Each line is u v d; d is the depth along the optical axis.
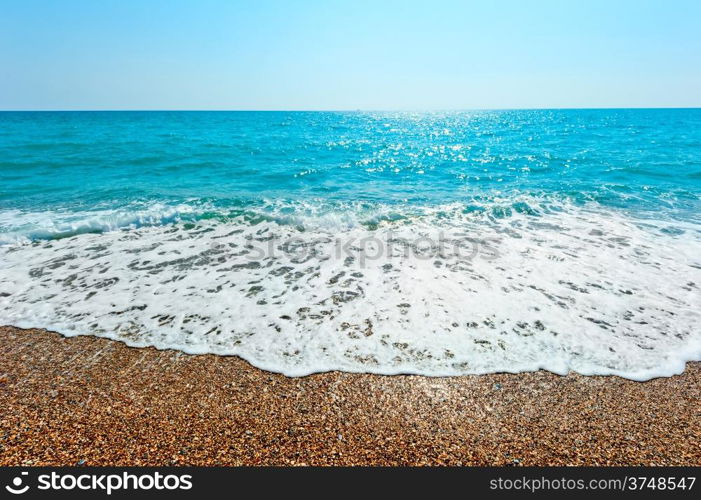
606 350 4.11
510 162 18.86
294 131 40.22
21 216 8.71
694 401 3.44
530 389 3.58
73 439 2.99
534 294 5.28
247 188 12.41
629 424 3.20
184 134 32.22
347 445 2.99
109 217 8.72
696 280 5.66
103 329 4.48
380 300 5.16
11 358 3.94
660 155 20.16
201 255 6.73
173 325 4.59
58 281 5.66
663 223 8.45
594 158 19.47
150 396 3.46
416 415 3.29
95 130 34.44
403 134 38.56
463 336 4.35
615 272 5.95
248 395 3.49
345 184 13.41
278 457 2.88
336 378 3.72
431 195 11.61
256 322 4.66
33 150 19.17
